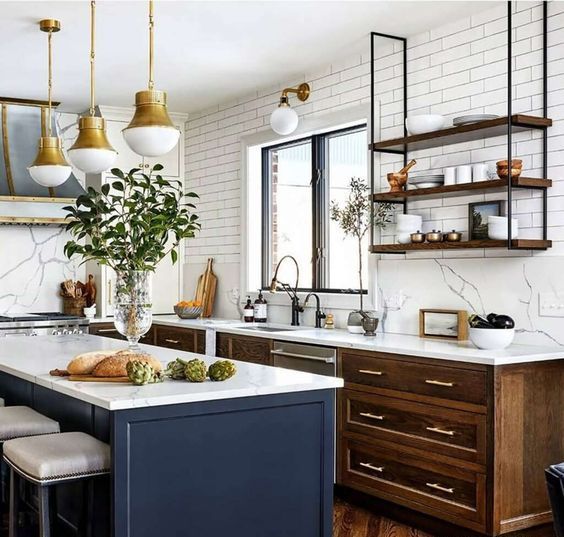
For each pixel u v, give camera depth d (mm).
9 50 5230
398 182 4844
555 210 4109
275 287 6199
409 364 4188
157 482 2820
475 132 4297
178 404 2857
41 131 6770
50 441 3078
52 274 7277
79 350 4297
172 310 7613
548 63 4168
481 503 3783
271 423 3088
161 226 3645
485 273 4477
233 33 4906
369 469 4477
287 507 3129
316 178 6105
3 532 3961
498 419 3711
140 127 3336
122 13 4508
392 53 5176
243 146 6719
